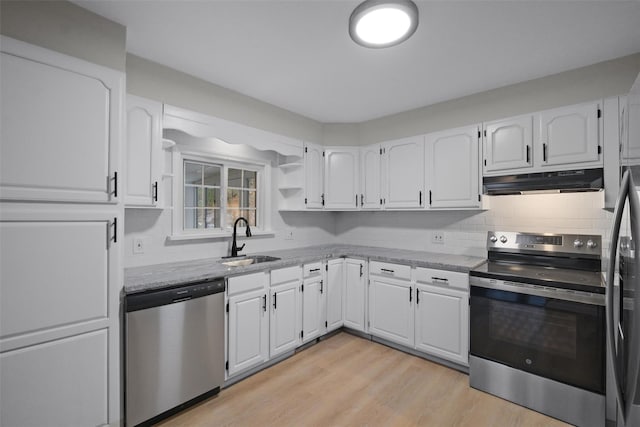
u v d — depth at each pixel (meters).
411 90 2.69
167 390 1.86
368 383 2.28
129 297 1.71
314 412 1.96
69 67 1.53
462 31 1.82
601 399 1.76
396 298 2.77
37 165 1.44
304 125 3.36
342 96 2.83
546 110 2.30
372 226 3.71
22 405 1.42
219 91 2.59
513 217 2.71
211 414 1.93
